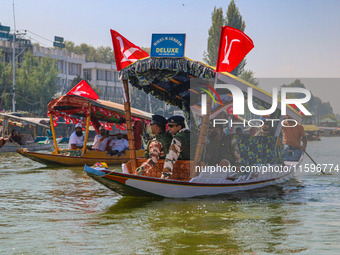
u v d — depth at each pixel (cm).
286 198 924
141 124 1916
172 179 938
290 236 618
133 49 989
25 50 7731
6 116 3078
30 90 6128
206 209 810
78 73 9125
